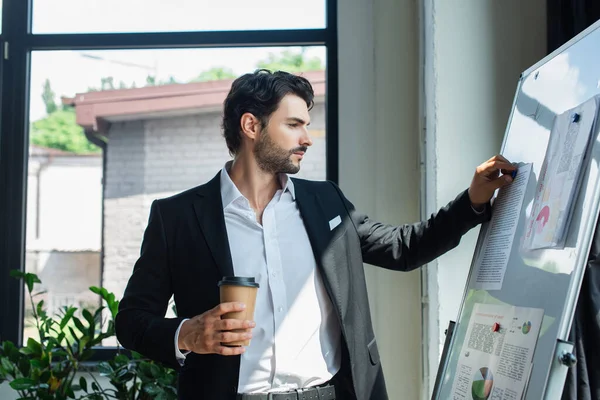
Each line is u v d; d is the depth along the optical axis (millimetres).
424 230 1864
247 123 1820
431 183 2379
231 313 1530
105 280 3086
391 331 2695
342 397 1760
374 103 2846
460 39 2361
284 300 1750
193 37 3012
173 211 1844
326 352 1775
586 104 1379
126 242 3105
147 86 3096
